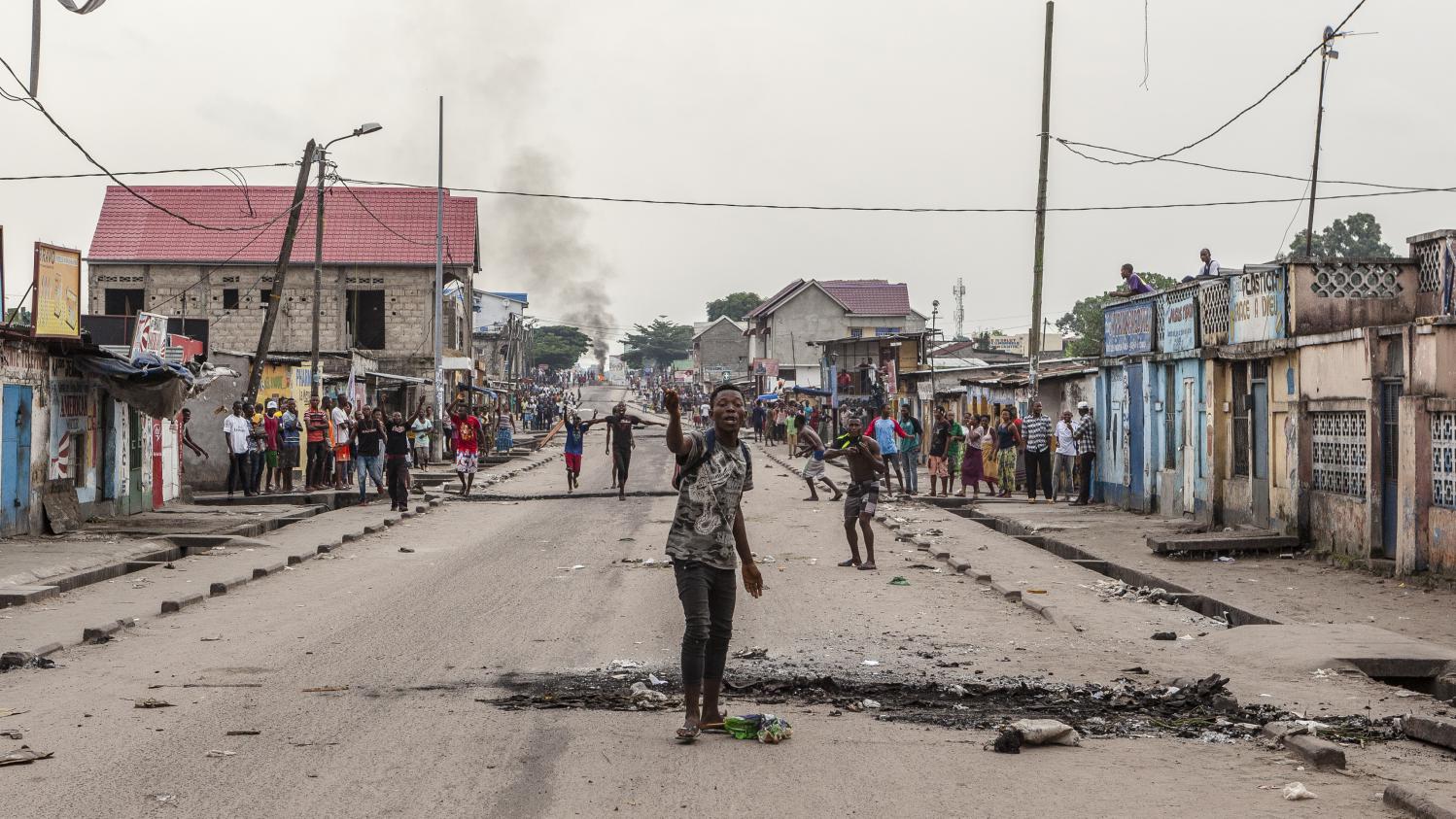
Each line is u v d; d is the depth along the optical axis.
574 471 29.69
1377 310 18.16
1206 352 20.61
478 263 62.66
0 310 17.92
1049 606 12.32
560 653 9.83
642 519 22.81
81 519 20.86
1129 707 8.05
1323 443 17.06
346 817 5.47
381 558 16.94
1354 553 15.94
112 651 9.95
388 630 10.99
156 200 57.50
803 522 22.22
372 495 27.45
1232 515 20.16
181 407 24.27
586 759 6.50
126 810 5.56
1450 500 13.97
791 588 13.89
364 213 57.53
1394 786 5.83
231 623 11.41
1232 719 7.72
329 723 7.36
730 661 9.61
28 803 5.66
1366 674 9.21
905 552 17.62
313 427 28.61
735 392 7.09
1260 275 19.36
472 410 47.69
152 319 22.42
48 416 19.86
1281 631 10.44
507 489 31.19
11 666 9.23
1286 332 18.31
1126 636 10.84
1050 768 6.45
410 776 6.15
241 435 26.91
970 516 24.77
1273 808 5.71
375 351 54.62
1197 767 6.49
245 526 20.75
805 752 6.73
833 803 5.74
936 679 8.93
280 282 29.48
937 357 66.62
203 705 7.86
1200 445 21.53
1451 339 14.09
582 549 17.86
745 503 26.20
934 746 6.91
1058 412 31.41
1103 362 26.45
